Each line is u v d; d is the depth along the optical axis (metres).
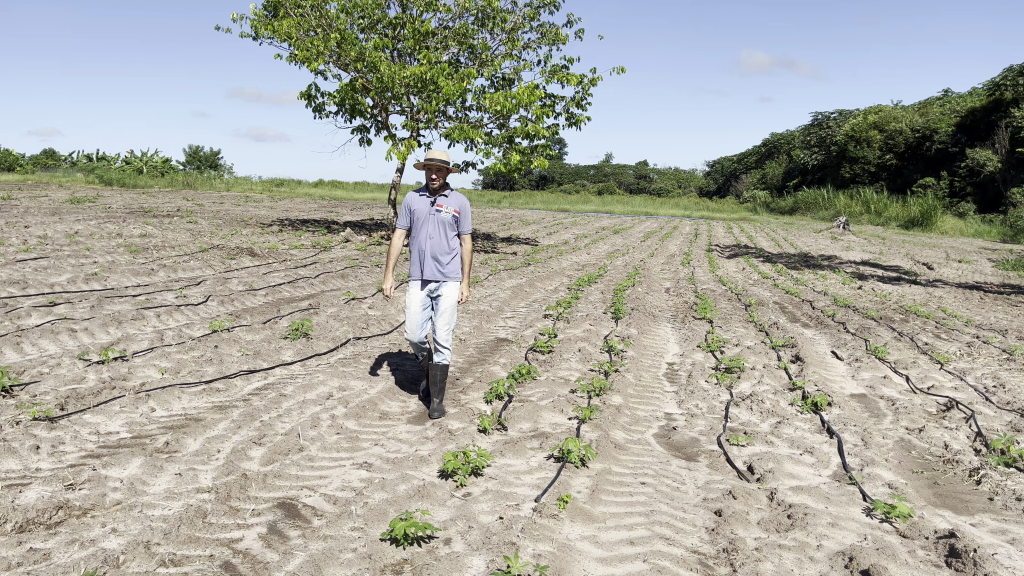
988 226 26.23
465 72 12.77
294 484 3.63
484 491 3.64
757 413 5.13
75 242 10.51
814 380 5.91
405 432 4.46
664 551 3.10
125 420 4.41
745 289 10.93
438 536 3.15
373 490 3.56
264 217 17.89
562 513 3.40
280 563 2.87
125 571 2.76
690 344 7.19
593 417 4.82
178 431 4.23
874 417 5.11
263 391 5.09
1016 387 5.86
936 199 29.70
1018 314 9.63
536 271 11.96
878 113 38.31
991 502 3.75
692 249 17.75
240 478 3.62
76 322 6.34
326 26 13.12
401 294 9.07
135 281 8.57
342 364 5.82
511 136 13.44
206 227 14.10
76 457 3.82
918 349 7.12
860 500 3.73
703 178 75.25
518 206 35.97
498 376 5.73
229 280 8.95
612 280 11.48
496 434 4.49
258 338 6.50
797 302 9.82
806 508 3.52
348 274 10.08
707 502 3.63
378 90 12.65
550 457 4.15
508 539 3.11
